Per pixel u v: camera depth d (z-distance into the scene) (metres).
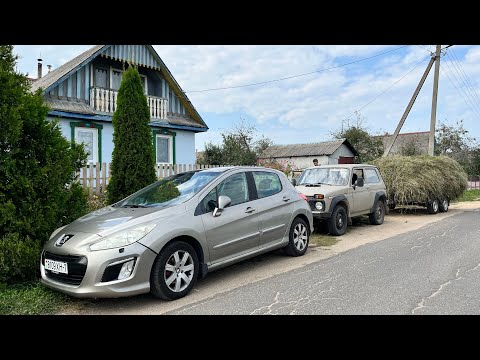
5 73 5.29
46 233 5.53
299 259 6.91
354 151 40.03
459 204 18.44
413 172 13.55
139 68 18.38
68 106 15.26
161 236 4.71
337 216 9.43
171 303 4.70
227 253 5.59
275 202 6.55
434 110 20.14
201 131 20.14
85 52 18.59
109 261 4.36
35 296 4.70
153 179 9.32
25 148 5.54
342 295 4.82
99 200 10.20
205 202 5.47
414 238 8.94
